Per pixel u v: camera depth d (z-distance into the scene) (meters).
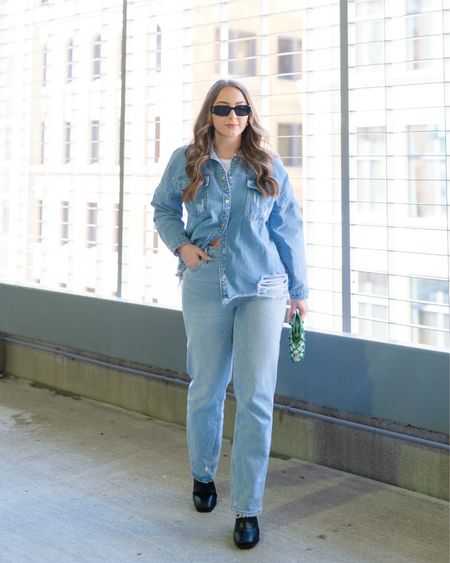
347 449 2.93
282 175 2.46
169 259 3.60
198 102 3.45
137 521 2.52
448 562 2.24
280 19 3.54
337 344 2.84
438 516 2.55
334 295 3.09
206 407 2.52
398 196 3.20
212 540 2.38
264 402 2.36
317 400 2.92
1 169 4.37
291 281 2.49
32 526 2.47
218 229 2.38
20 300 4.11
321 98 3.07
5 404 3.83
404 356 2.66
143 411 3.66
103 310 3.69
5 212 4.37
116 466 3.00
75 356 3.96
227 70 3.34
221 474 2.93
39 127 4.20
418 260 3.05
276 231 2.47
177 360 3.38
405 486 2.78
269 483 2.83
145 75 3.59
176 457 3.11
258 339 2.35
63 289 3.98
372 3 2.90
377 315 3.07
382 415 2.73
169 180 2.53
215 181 2.38
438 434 2.68
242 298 2.38
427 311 3.06
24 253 4.31
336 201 2.96
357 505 2.64
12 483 2.83
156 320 3.45
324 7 3.00
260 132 2.42
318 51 3.06
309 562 2.24
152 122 3.59
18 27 4.25
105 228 3.90
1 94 4.36
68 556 2.27
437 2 2.73
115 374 3.78
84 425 3.51
